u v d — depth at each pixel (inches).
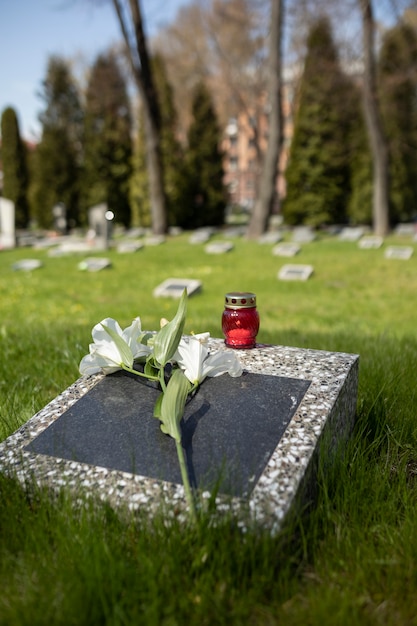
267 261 233.6
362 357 72.1
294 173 396.2
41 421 35.9
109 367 39.4
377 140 321.4
